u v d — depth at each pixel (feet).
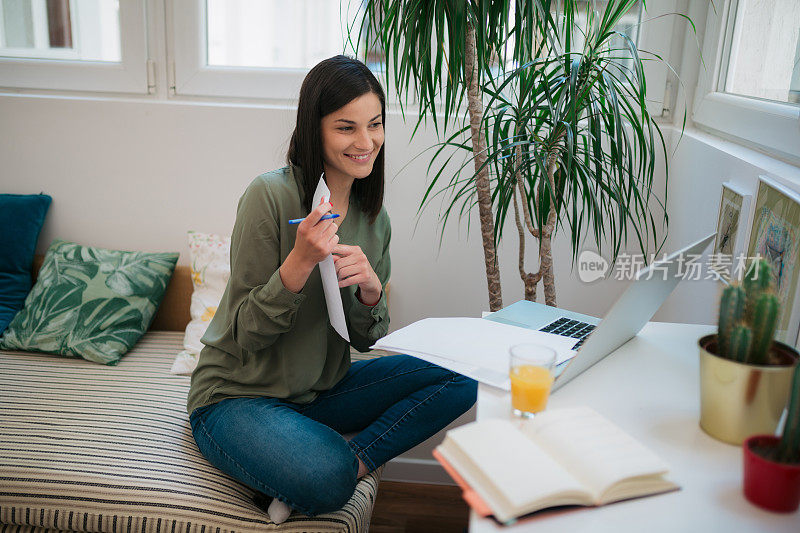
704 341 3.12
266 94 7.32
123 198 7.54
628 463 2.62
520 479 2.49
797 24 4.62
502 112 5.30
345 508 4.48
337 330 4.38
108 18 7.34
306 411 5.06
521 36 5.22
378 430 4.83
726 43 6.14
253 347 4.53
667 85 6.93
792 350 2.92
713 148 5.55
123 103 7.29
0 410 5.48
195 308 6.91
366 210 5.05
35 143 7.45
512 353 3.34
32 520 4.56
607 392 3.38
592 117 5.16
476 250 7.30
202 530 4.38
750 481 2.56
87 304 6.88
